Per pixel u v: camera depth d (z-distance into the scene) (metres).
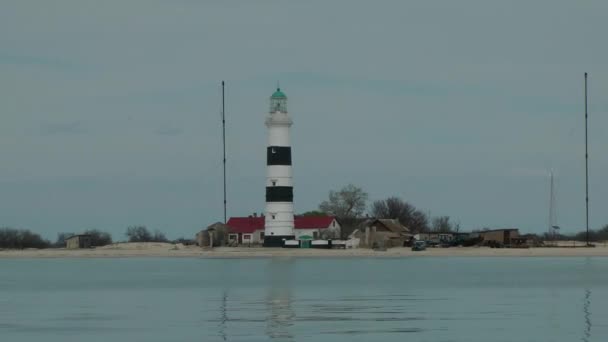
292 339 115.00
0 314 145.75
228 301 166.25
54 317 140.88
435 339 113.69
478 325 126.00
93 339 116.56
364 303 158.88
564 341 111.88
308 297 173.00
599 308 147.88
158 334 120.38
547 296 171.38
